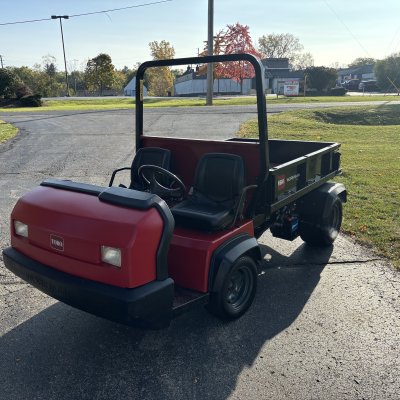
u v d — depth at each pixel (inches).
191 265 126.3
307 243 200.8
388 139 538.3
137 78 175.0
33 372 116.5
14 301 154.1
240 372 116.0
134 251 103.0
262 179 143.0
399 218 235.8
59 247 113.8
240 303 142.4
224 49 1509.6
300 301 152.6
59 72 3516.2
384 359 121.0
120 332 135.1
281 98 1362.0
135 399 106.7
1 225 231.0
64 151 460.1
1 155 441.7
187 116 770.8
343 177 333.4
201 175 150.5
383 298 154.0
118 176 343.3
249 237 138.9
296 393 108.2
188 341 130.1
